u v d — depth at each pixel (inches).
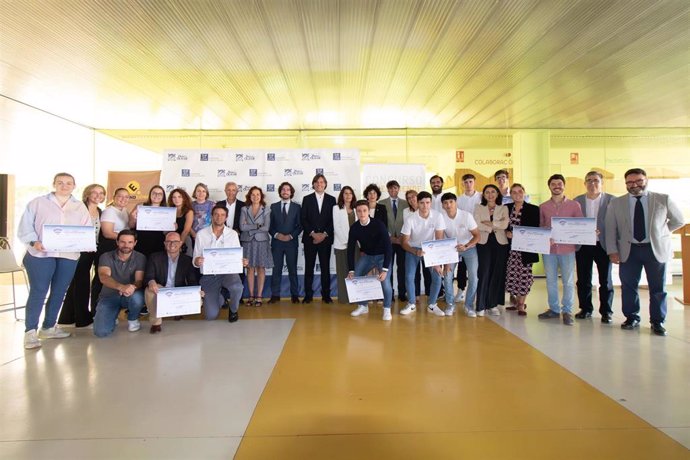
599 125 304.3
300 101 243.9
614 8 141.9
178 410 93.1
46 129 303.7
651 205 153.9
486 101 245.3
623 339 147.9
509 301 225.0
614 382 108.2
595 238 161.0
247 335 155.2
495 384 107.2
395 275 235.5
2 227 354.9
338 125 301.3
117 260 156.5
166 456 75.0
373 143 336.5
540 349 136.6
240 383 108.6
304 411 92.4
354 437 81.4
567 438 80.4
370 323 173.0
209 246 176.4
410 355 131.0
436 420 88.0
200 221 202.7
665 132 321.7
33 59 183.2
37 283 142.9
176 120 286.2
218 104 248.8
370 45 169.2
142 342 146.6
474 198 209.9
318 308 203.9
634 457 73.9
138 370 118.4
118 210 176.7
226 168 232.8
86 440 80.4
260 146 328.8
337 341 146.8
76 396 100.8
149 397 100.0
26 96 233.9
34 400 98.6
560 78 207.8
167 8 139.9
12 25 152.9
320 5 137.9
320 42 166.2
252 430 84.1
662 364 121.6
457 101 244.8
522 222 177.5
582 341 145.6
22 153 344.8
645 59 184.9
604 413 90.7
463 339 148.6
